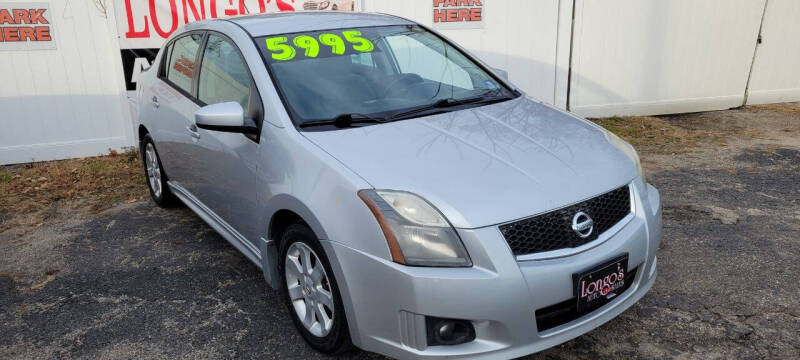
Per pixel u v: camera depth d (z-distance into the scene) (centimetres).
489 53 745
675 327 310
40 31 626
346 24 391
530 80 766
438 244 238
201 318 336
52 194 555
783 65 849
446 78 375
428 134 297
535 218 246
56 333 326
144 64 661
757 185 523
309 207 267
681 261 381
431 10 723
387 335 251
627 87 796
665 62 794
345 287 257
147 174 517
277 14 418
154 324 332
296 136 294
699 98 823
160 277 387
